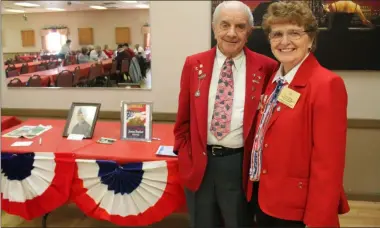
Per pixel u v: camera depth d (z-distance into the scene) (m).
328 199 1.19
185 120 1.71
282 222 1.42
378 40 2.27
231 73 1.58
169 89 2.92
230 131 1.54
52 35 2.92
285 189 1.31
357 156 1.87
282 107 1.30
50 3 2.87
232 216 1.61
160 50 2.88
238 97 1.56
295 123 1.26
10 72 3.01
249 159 1.53
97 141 2.19
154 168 1.87
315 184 1.22
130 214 1.92
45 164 1.99
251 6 2.55
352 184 1.83
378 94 2.10
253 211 1.64
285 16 1.25
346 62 2.28
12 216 2.37
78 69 2.97
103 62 2.93
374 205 1.74
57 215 2.42
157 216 1.91
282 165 1.30
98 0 2.85
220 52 1.61
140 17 2.85
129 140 2.21
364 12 2.30
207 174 1.60
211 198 1.63
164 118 2.92
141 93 2.95
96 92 2.99
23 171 2.01
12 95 3.06
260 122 1.41
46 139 2.24
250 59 1.60
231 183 1.58
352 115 2.01
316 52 2.34
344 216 1.75
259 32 2.54
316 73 1.25
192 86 1.60
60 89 3.02
